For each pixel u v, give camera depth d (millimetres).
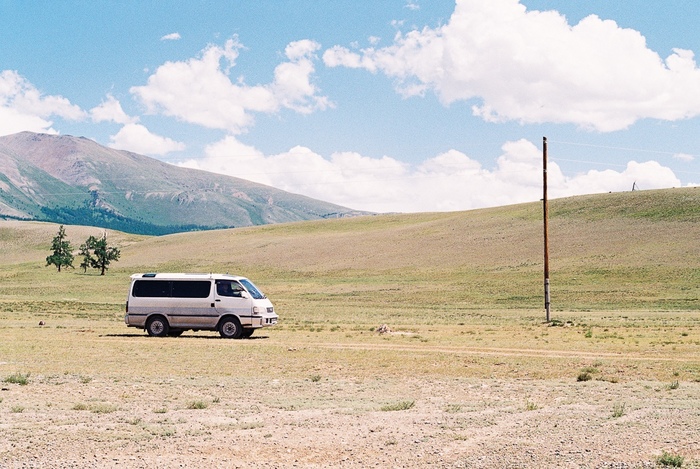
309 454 9938
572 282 87250
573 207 137625
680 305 64438
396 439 10820
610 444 10336
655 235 108000
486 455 9805
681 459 9117
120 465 9281
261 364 21062
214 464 9375
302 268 124125
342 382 17562
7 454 9750
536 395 15500
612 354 24016
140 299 30891
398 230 151375
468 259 112750
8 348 24969
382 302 77312
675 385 16531
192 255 154125
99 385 16453
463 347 26391
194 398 14750
